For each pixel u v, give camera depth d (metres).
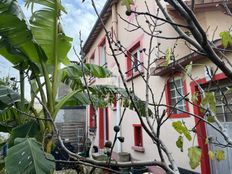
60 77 4.20
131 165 1.05
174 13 4.42
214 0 5.31
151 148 6.51
